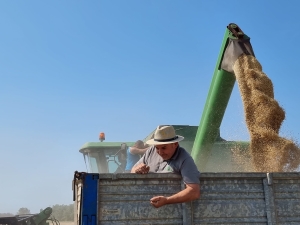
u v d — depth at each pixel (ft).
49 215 42.34
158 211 13.61
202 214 13.75
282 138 19.04
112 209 13.42
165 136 14.78
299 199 14.35
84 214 13.16
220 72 22.02
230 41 21.65
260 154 19.27
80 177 13.35
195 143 23.84
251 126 19.95
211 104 22.45
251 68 20.80
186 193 13.34
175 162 14.43
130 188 13.65
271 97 20.48
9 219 38.70
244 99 20.43
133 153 28.25
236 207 13.96
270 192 14.11
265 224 13.96
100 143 34.63
